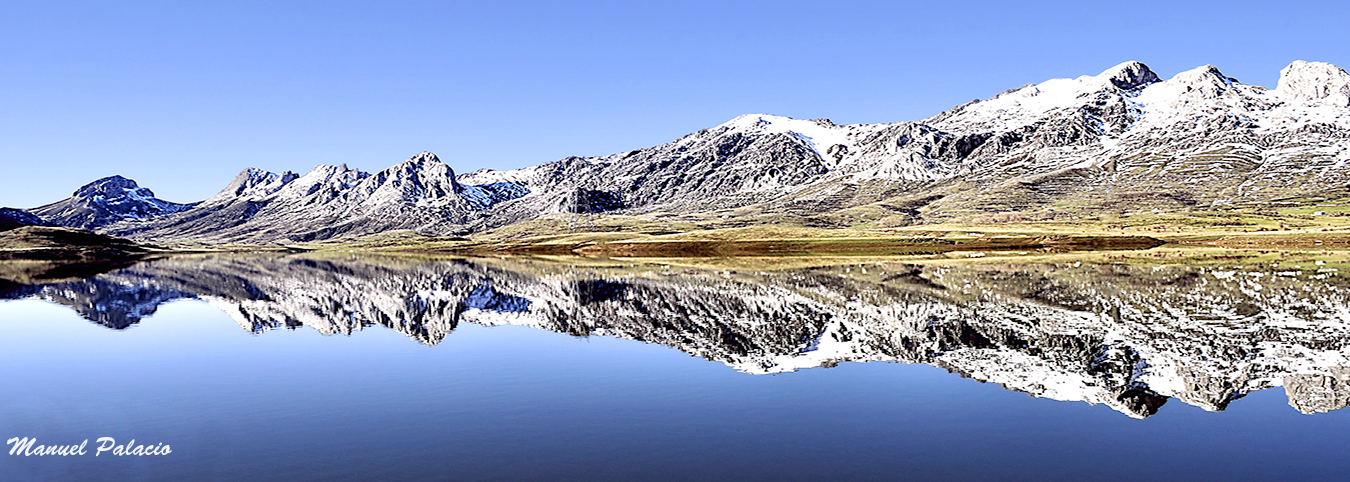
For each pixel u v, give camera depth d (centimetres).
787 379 3584
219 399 3331
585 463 2389
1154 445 2502
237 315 6888
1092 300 6800
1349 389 3250
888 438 2612
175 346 4934
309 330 5756
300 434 2758
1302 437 2572
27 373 3988
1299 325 5125
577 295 8525
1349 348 4231
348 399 3300
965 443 2547
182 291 9844
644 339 5006
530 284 10394
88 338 5359
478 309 7212
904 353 4262
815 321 5775
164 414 3077
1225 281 8519
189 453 2548
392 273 14275
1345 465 2284
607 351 4516
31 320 6550
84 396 3422
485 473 2311
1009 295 7400
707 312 6519
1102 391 3256
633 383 3541
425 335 5394
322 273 14562
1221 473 2233
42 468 2416
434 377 3769
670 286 9562
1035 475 2234
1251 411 2912
